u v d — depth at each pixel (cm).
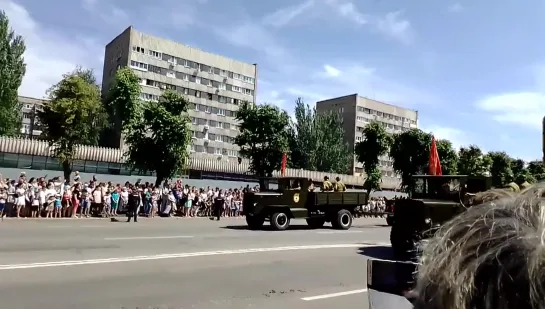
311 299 711
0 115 4116
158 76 7250
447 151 4397
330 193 2008
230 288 759
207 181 3891
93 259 946
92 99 3009
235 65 8225
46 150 3766
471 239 89
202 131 7712
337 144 7388
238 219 2398
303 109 7388
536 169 2816
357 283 852
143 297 672
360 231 1944
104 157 4038
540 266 77
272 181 1983
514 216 89
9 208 1841
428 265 94
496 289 80
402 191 4581
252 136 3450
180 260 990
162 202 2345
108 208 2122
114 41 7538
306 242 1438
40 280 741
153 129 2730
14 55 4250
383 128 4488
